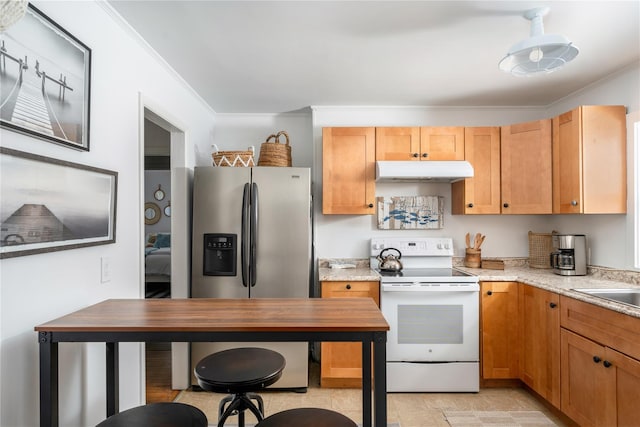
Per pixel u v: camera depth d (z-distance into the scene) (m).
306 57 2.31
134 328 1.21
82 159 1.56
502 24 1.90
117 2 1.70
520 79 2.67
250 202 2.66
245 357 1.53
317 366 3.19
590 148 2.46
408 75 2.60
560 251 2.79
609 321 1.82
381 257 3.16
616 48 2.17
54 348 1.22
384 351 1.23
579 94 2.90
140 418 1.12
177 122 2.60
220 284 2.66
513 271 3.02
